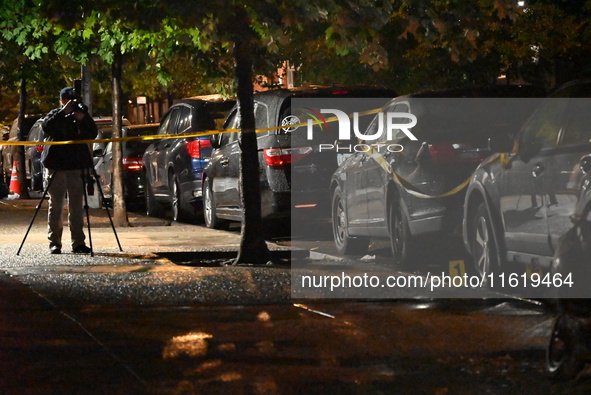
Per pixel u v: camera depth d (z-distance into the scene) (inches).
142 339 386.3
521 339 372.8
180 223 1023.0
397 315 426.3
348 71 1057.5
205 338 386.9
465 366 338.6
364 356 355.6
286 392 310.2
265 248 632.4
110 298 477.7
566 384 311.4
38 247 729.0
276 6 589.9
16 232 887.7
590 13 880.9
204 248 728.3
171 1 570.9
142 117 2783.0
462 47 642.2
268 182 784.3
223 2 569.0
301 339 383.6
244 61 624.1
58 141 676.1
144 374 332.8
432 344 370.9
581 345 307.6
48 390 313.9
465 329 394.0
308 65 1074.7
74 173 677.9
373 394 307.7
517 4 623.8
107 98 2225.6
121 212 954.1
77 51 914.1
